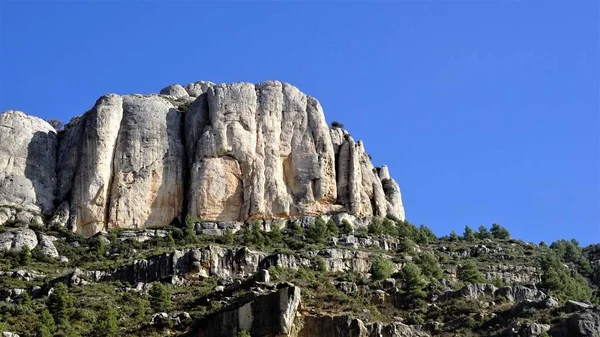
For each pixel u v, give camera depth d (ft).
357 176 522.47
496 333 390.63
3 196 501.97
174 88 598.75
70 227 495.41
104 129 513.86
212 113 522.06
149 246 478.59
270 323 383.86
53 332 391.04
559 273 460.96
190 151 520.83
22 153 517.96
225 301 409.90
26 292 425.28
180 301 419.33
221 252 454.40
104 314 402.72
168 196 509.35
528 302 407.23
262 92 532.32
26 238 478.18
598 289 497.87
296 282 426.51
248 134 517.14
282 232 492.95
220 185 504.43
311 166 516.32
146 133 520.42
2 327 384.68
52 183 517.55
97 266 454.81
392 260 474.90
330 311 401.08
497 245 534.37
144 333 393.09
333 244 481.87
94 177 503.20
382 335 383.86
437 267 471.21
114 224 497.46
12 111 530.27
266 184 507.71
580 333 380.58
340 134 537.65
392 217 533.14
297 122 528.22
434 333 398.01
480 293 426.92
